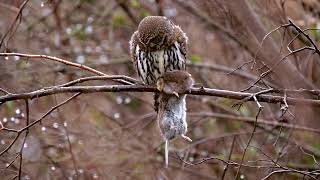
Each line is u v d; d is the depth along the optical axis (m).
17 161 12.59
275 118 14.37
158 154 15.14
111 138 15.34
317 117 12.22
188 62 15.48
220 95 9.97
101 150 14.89
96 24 17.17
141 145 15.48
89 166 14.55
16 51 14.55
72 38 16.98
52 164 13.30
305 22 13.52
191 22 16.58
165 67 10.62
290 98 10.12
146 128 16.14
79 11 17.52
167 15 16.58
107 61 16.33
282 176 12.44
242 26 13.05
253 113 15.50
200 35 16.73
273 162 10.56
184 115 10.00
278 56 11.08
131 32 17.05
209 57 16.73
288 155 12.06
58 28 16.56
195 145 14.76
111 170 14.75
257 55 11.06
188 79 9.95
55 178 13.37
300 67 12.41
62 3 16.89
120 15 17.11
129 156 15.05
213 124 16.23
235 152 14.06
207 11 14.79
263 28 12.52
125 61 16.34
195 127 15.48
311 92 10.21
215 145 14.81
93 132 15.27
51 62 14.81
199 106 16.42
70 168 13.84
